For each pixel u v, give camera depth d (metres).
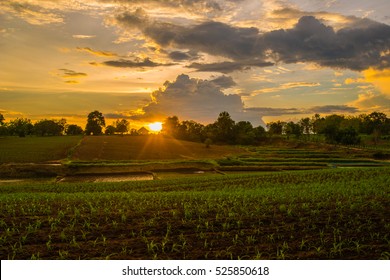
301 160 83.12
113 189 40.94
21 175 64.19
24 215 19.20
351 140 136.25
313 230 15.38
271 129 190.62
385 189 27.08
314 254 12.59
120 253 12.88
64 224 16.88
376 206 19.61
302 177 43.59
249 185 39.75
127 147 116.25
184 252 12.93
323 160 83.75
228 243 13.86
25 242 14.22
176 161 75.88
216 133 170.88
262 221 16.97
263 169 68.75
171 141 141.50
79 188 41.72
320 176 43.41
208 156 103.75
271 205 20.55
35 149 106.50
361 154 100.75
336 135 139.38
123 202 23.84
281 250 12.55
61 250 13.28
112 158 93.81
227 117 172.12
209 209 19.67
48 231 15.71
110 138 146.38
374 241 13.82
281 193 26.22
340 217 17.06
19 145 119.00
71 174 65.75
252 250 13.12
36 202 24.27
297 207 19.89
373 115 187.00
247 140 167.00
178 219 17.62
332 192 25.98
